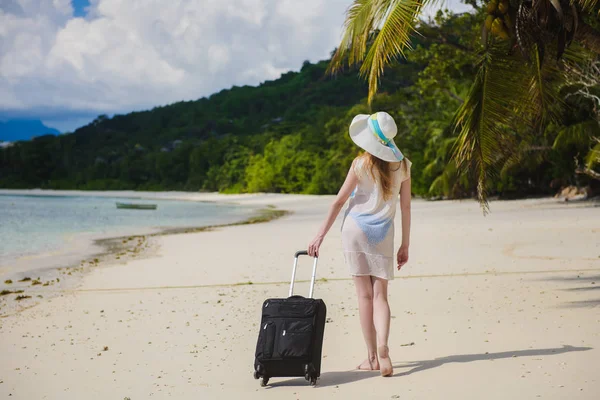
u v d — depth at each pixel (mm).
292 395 3896
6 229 25188
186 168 115312
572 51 8289
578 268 9180
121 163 125000
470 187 37125
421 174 43938
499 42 8008
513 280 8297
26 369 4914
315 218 27969
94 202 66062
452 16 21078
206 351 5266
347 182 4281
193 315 6938
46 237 21062
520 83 8039
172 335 5953
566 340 4867
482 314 6129
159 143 146500
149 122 176250
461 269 9594
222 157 105188
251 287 8891
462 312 6281
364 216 4270
